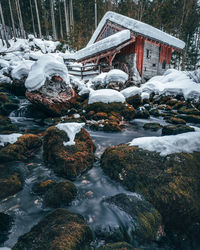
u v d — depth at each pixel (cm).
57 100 766
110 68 1266
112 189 278
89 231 189
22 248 164
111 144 503
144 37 1246
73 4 3247
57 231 177
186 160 274
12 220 214
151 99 1149
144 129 662
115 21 1412
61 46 2283
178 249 190
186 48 2652
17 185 278
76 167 323
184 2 2441
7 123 662
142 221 202
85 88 1004
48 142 372
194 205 221
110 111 775
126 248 168
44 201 249
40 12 3297
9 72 1188
